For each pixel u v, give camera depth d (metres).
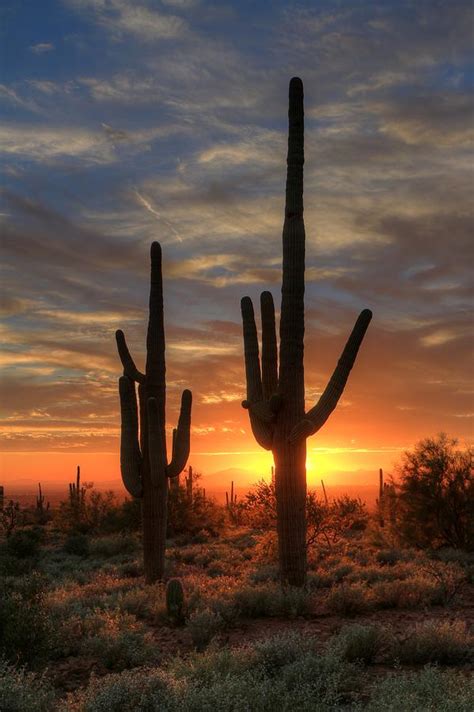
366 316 15.91
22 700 6.48
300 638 8.80
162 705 6.23
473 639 9.13
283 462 15.38
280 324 16.02
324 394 15.72
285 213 16.23
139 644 10.11
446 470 23.53
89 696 6.82
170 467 18.88
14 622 9.50
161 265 19.61
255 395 16.30
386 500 26.56
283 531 15.16
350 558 21.41
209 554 24.23
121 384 19.00
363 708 6.32
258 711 6.24
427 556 20.94
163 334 19.42
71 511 39.19
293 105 16.34
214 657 8.02
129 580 18.50
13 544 26.50
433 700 6.01
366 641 8.73
